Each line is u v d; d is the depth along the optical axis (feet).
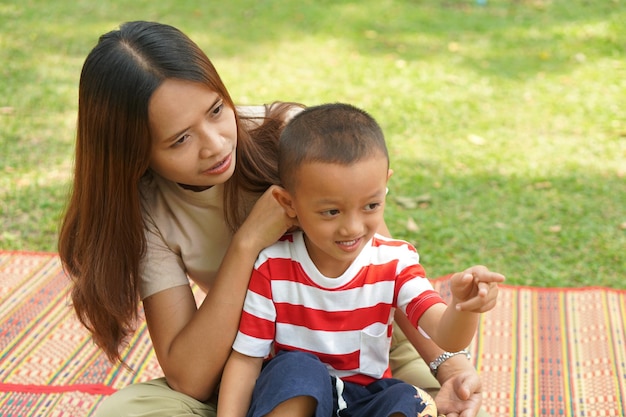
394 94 17.94
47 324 10.72
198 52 6.18
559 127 16.38
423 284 6.48
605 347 10.14
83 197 6.51
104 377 9.75
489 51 20.38
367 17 22.57
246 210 7.02
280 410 5.90
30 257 12.14
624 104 17.34
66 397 9.35
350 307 6.45
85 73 6.18
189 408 6.61
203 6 23.07
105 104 6.08
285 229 6.51
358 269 6.47
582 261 12.09
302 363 6.06
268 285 6.49
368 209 6.05
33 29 20.98
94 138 6.25
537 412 9.14
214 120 6.20
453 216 13.29
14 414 9.07
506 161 15.05
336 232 6.05
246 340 6.46
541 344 10.29
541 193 13.93
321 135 5.97
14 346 10.31
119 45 6.05
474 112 17.10
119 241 6.50
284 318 6.50
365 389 6.48
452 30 21.75
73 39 20.43
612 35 21.06
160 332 6.72
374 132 6.08
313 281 6.43
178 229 6.88
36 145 15.43
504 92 18.10
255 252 6.52
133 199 6.42
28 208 13.38
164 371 6.75
